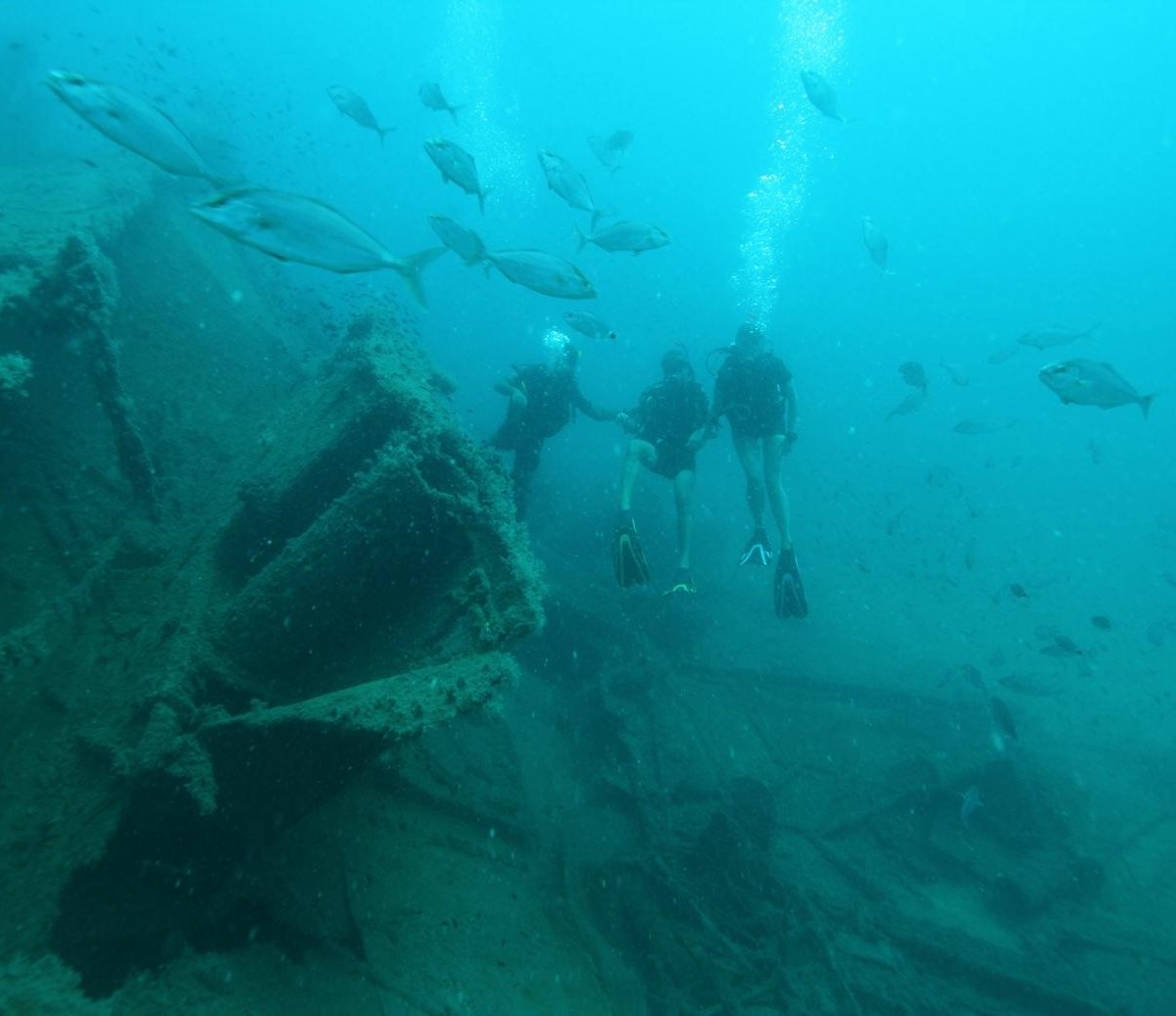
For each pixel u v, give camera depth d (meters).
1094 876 6.90
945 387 51.59
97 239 5.70
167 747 2.93
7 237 4.54
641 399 8.02
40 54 21.00
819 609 12.64
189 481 6.03
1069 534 23.30
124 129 2.86
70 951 2.88
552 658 8.64
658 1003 4.41
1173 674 13.52
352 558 3.78
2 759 3.38
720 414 7.77
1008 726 6.74
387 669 3.71
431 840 4.71
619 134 7.53
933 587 15.57
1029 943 6.12
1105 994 5.51
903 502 22.45
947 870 6.90
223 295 8.61
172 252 8.27
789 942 5.25
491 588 3.63
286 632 3.88
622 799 6.25
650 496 13.73
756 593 12.37
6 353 4.72
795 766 7.54
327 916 3.72
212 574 4.38
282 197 2.62
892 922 5.91
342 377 5.34
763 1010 4.66
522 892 4.78
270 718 2.90
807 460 26.70
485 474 4.07
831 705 8.84
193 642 3.76
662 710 7.34
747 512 18.70
